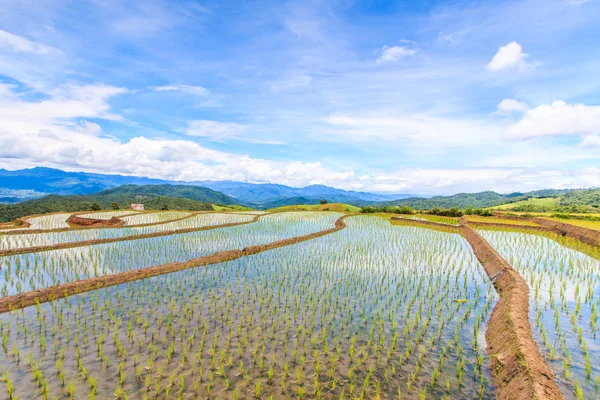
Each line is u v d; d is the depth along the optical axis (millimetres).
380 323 11078
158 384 7668
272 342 9742
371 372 8266
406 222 46594
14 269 17797
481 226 39062
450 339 10133
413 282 16000
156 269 17125
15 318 11195
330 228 37906
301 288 14820
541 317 11281
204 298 13312
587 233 28141
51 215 48844
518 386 7074
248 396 7344
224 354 8953
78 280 15203
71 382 7660
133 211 58688
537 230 35688
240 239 28703
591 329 10461
